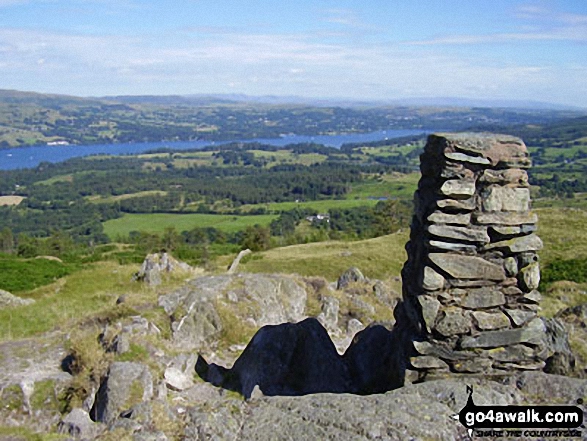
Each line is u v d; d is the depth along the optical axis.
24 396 9.23
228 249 56.44
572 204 93.50
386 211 76.56
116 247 59.59
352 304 17.19
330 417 6.33
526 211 7.46
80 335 11.55
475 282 7.41
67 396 9.33
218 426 6.44
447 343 7.41
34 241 63.72
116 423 6.64
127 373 8.45
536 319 7.49
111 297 18.91
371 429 6.02
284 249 46.59
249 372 9.36
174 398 8.90
